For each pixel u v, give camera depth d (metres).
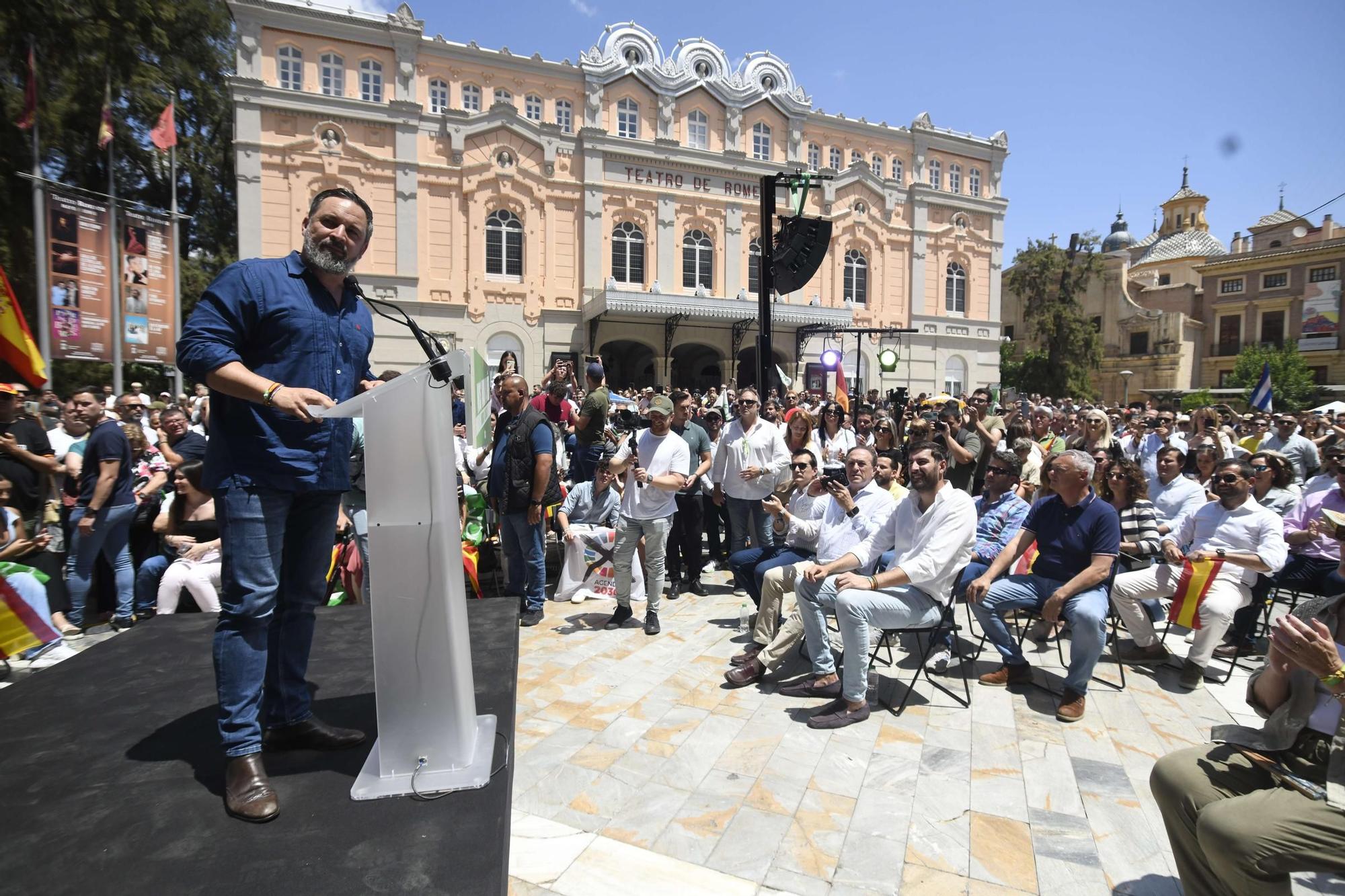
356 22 20.25
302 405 1.76
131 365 20.27
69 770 2.00
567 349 23.44
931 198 28.62
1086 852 2.69
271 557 1.92
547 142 22.70
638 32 24.25
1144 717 3.95
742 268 25.80
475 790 1.91
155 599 5.52
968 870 2.58
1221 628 4.27
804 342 26.03
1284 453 8.89
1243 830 1.99
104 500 5.23
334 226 1.97
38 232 11.52
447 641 1.96
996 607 4.31
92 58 16.80
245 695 1.87
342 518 5.06
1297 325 40.34
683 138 24.86
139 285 13.23
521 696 4.08
